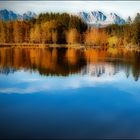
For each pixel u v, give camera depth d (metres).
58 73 44.03
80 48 123.94
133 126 20.38
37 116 22.14
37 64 54.72
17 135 18.11
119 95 30.03
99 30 168.75
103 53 88.69
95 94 30.25
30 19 174.00
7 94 29.61
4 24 149.50
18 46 126.12
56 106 25.20
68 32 160.12
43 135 18.22
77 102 26.78
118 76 42.47
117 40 146.12
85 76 41.69
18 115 22.31
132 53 90.25
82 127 19.84
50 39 155.12
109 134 18.70
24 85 34.38
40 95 29.30
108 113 23.41
